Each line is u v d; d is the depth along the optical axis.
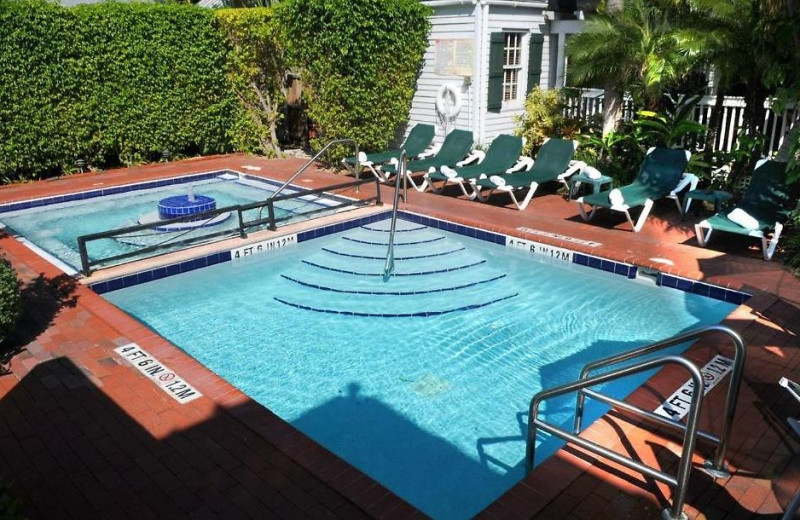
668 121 9.81
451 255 8.23
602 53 9.74
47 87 11.74
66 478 3.58
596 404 4.89
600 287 7.16
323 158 13.54
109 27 12.24
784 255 7.13
